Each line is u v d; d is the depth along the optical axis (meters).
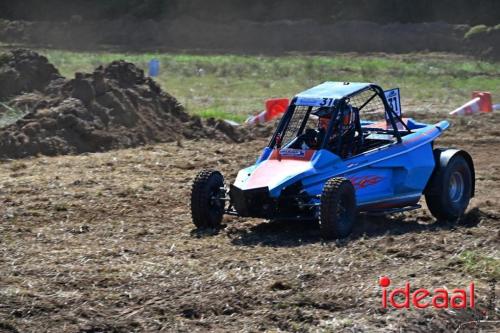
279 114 65.19
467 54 156.50
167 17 196.12
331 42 172.25
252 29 181.00
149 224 33.62
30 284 25.62
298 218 30.80
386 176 33.50
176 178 42.81
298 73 113.25
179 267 27.19
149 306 23.61
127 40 186.38
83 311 23.19
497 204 36.66
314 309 23.38
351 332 21.67
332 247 29.16
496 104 78.31
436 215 34.09
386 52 164.88
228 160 48.06
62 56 140.00
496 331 22.02
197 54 160.88
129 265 27.56
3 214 34.94
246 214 31.03
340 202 30.27
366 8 185.50
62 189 39.94
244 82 102.88
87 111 53.31
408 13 182.12
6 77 61.28
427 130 35.44
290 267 26.84
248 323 22.45
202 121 57.81
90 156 49.09
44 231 32.53
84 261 28.22
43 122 51.00
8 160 47.69
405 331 21.73
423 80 105.38
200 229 32.41
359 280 25.64
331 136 32.78
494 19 176.50
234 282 25.48
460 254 27.83
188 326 22.27
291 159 32.22
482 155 49.78
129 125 53.50
